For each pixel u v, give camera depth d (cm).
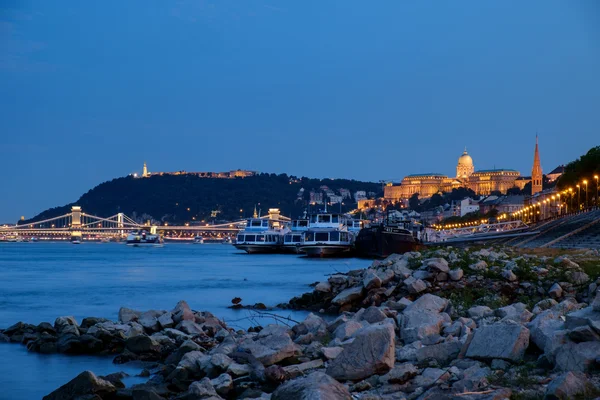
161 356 3375
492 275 4816
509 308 3112
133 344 3450
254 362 2650
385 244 14825
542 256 6675
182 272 12388
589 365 1975
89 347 3612
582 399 1744
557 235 13388
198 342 3472
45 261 19900
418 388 2023
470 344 2253
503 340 2202
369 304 4884
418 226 18162
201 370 2683
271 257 18525
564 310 2869
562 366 2003
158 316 4075
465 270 4947
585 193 19888
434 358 2312
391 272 5066
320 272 11512
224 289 8206
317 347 2794
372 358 2206
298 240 19600
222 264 15350
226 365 2634
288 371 2480
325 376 1853
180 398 2353
